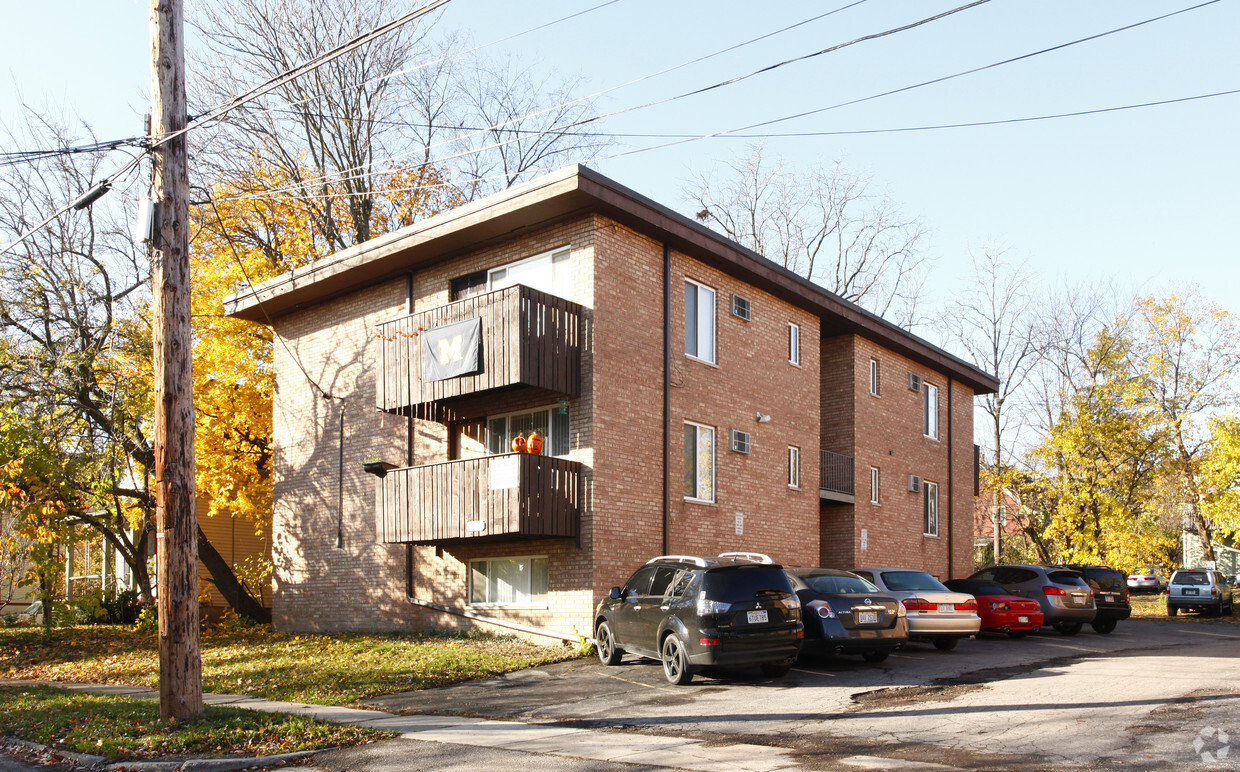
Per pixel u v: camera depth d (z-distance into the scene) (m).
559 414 18.23
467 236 19.12
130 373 24.34
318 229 30.28
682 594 13.52
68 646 21.33
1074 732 9.54
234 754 9.78
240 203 28.61
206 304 25.80
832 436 25.97
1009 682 12.95
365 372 22.03
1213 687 12.09
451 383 17.83
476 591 19.30
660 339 19.23
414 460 20.70
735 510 20.80
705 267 20.77
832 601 14.73
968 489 31.38
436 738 10.28
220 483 26.12
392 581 20.84
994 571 21.88
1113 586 22.64
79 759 9.94
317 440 23.06
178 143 11.66
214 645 20.41
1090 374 41.28
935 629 16.53
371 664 15.80
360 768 9.06
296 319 24.08
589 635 16.95
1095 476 36.72
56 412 23.20
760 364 22.20
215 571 26.33
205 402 25.86
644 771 8.43
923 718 10.57
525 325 16.80
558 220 18.30
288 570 23.41
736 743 9.61
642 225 18.58
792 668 14.70
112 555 32.00
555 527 16.97
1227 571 53.44
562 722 11.12
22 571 24.91
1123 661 15.23
